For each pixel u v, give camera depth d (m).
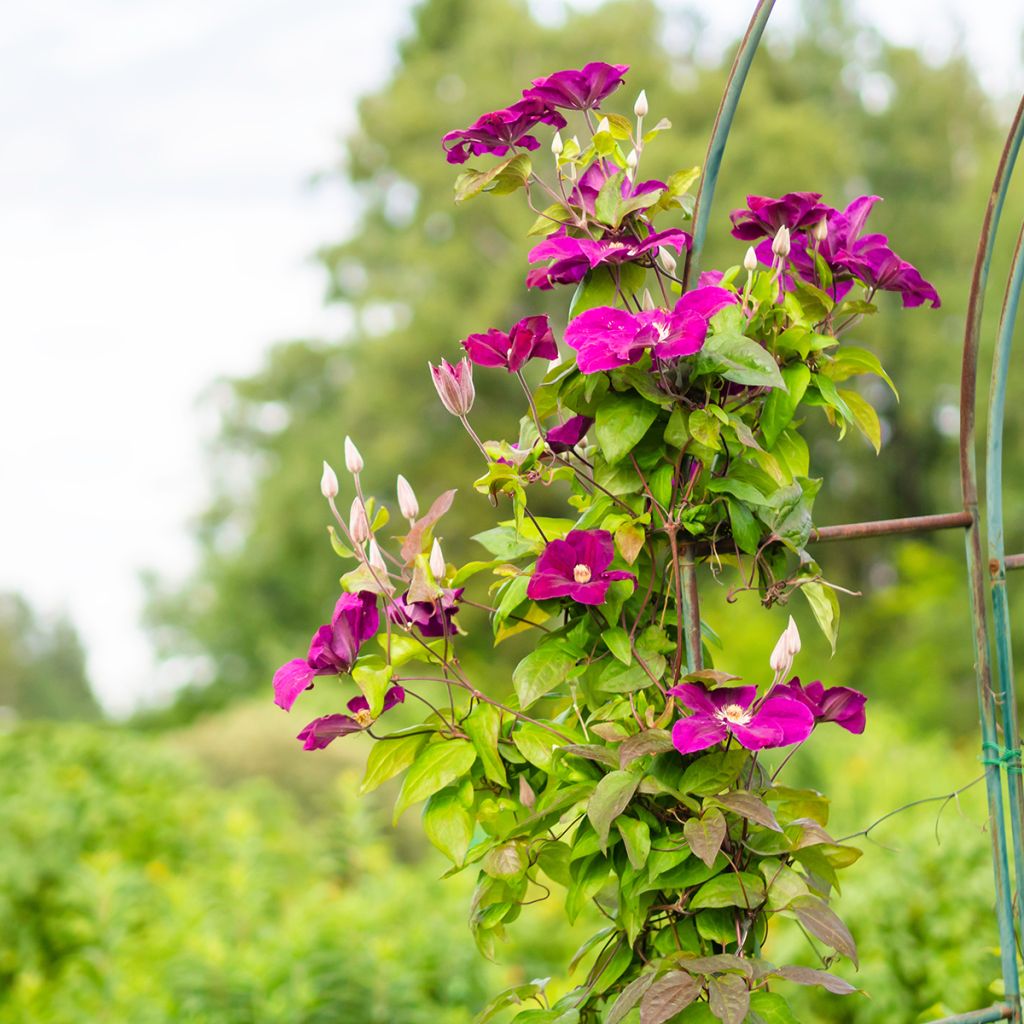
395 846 7.31
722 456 1.86
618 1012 1.66
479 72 18.34
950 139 21.02
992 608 2.07
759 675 11.18
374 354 17.56
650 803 1.76
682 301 1.73
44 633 42.75
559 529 1.93
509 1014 3.72
